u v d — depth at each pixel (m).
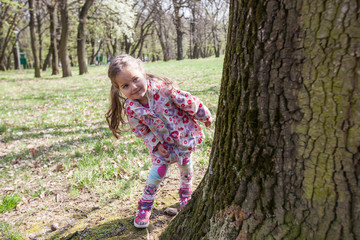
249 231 1.64
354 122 1.26
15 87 16.22
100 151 4.73
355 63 1.22
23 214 2.99
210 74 16.16
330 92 1.29
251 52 1.53
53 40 24.69
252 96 1.56
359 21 1.18
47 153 4.96
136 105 2.31
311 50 1.31
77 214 2.87
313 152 1.38
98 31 30.50
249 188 1.63
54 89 14.40
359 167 1.29
